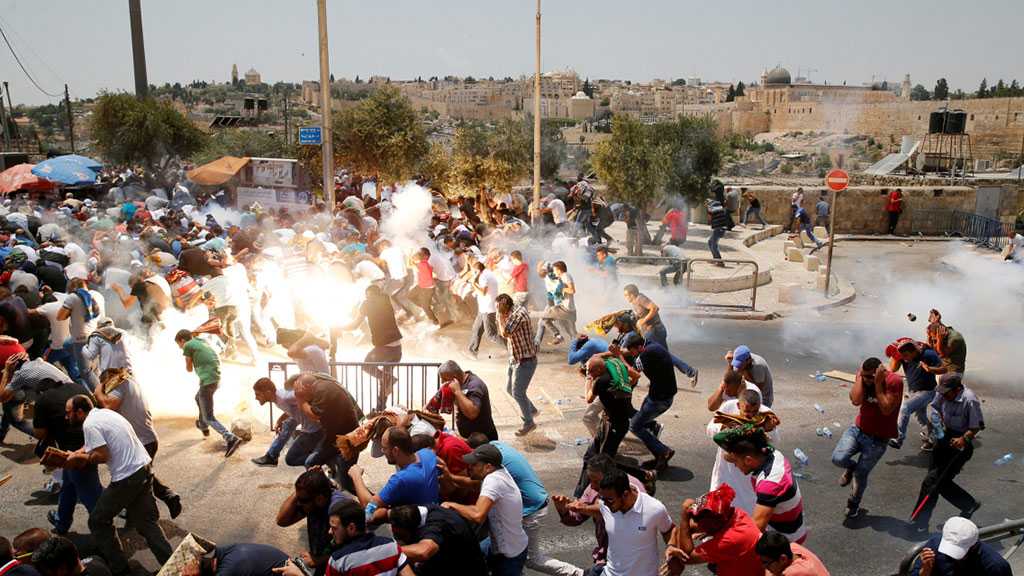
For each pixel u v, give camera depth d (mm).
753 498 6656
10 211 22547
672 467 9312
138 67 38000
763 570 5398
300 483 5852
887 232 32906
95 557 6359
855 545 7613
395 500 6125
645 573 5762
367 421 7293
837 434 10484
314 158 31531
